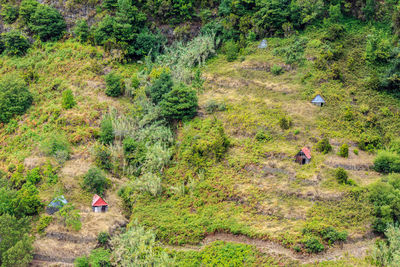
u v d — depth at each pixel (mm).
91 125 58719
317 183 47969
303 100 57750
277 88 60156
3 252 42156
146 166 53094
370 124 53938
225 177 50688
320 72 60250
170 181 51938
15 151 58031
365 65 60406
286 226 44344
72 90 63906
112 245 45406
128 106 61031
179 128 57969
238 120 56375
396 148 50656
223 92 61750
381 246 41062
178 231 45875
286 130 53938
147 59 67438
